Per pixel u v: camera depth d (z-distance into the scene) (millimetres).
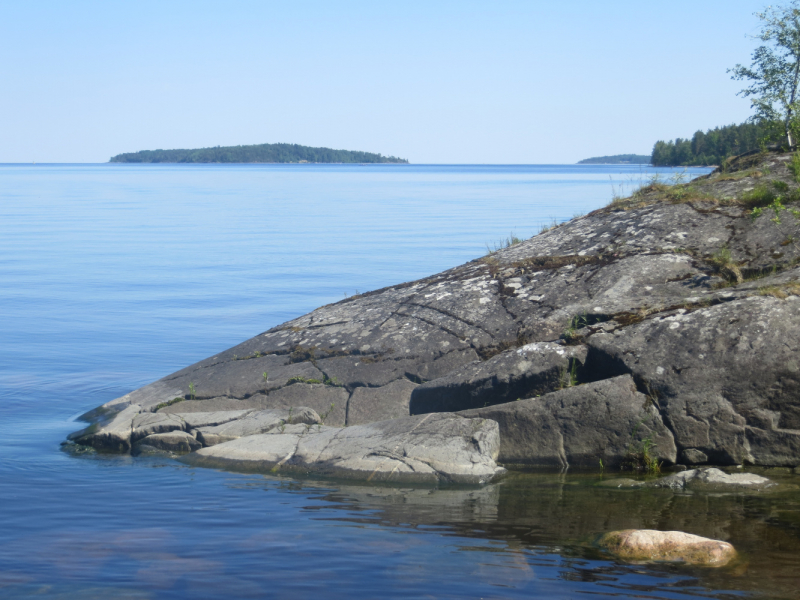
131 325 16641
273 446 8273
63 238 35625
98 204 63344
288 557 5453
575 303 9648
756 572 4969
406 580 5031
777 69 13984
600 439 7586
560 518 6176
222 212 53375
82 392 11414
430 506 6578
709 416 7301
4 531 6059
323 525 6121
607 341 8148
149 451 8711
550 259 11062
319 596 4824
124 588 5000
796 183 11242
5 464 8125
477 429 7777
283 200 68938
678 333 7895
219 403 9648
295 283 22219
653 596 4691
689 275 9633
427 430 7934
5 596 4887
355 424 9062
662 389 7539
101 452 8742
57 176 162625
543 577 5020
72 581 5105
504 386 8336
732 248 9977
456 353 9508
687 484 6824
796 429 7051
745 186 11828
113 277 23719
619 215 11977
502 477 7438
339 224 42562
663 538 5383
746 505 6270
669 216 11203
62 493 7094
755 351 7363
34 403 10828
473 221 42500
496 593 4805
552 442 7723
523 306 10031
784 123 13867
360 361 9852
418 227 39656
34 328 16281
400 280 22328
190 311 18219
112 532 6020
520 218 43375
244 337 15398
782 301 7762
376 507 6582
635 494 6734
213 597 4848
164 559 5453
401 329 10273
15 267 25984
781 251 9531
